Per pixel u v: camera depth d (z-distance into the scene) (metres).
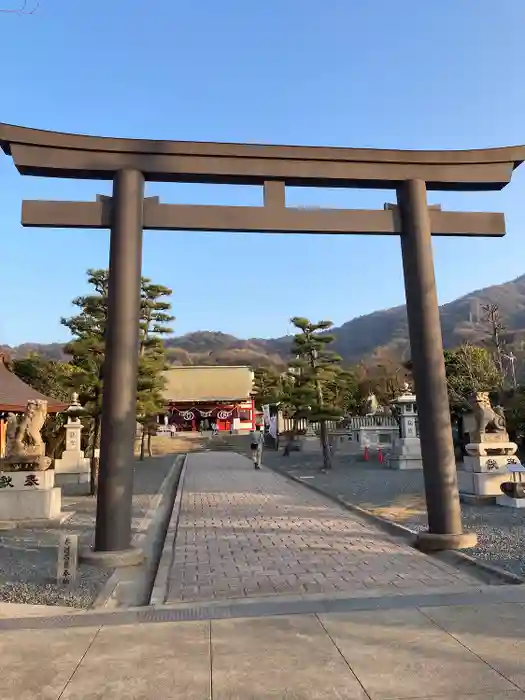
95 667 4.16
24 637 4.85
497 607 5.44
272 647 4.48
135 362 8.70
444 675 3.89
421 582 6.71
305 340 25.27
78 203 8.95
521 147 10.01
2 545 9.71
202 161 9.23
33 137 8.70
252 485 19.42
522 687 3.69
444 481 8.92
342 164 9.59
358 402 46.50
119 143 9.02
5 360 24.94
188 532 10.84
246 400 59.97
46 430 27.30
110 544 8.16
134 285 8.79
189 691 3.74
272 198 9.41
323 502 15.02
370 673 3.95
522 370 40.53
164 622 5.21
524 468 13.08
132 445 8.52
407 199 9.72
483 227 9.93
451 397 28.12
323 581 6.89
